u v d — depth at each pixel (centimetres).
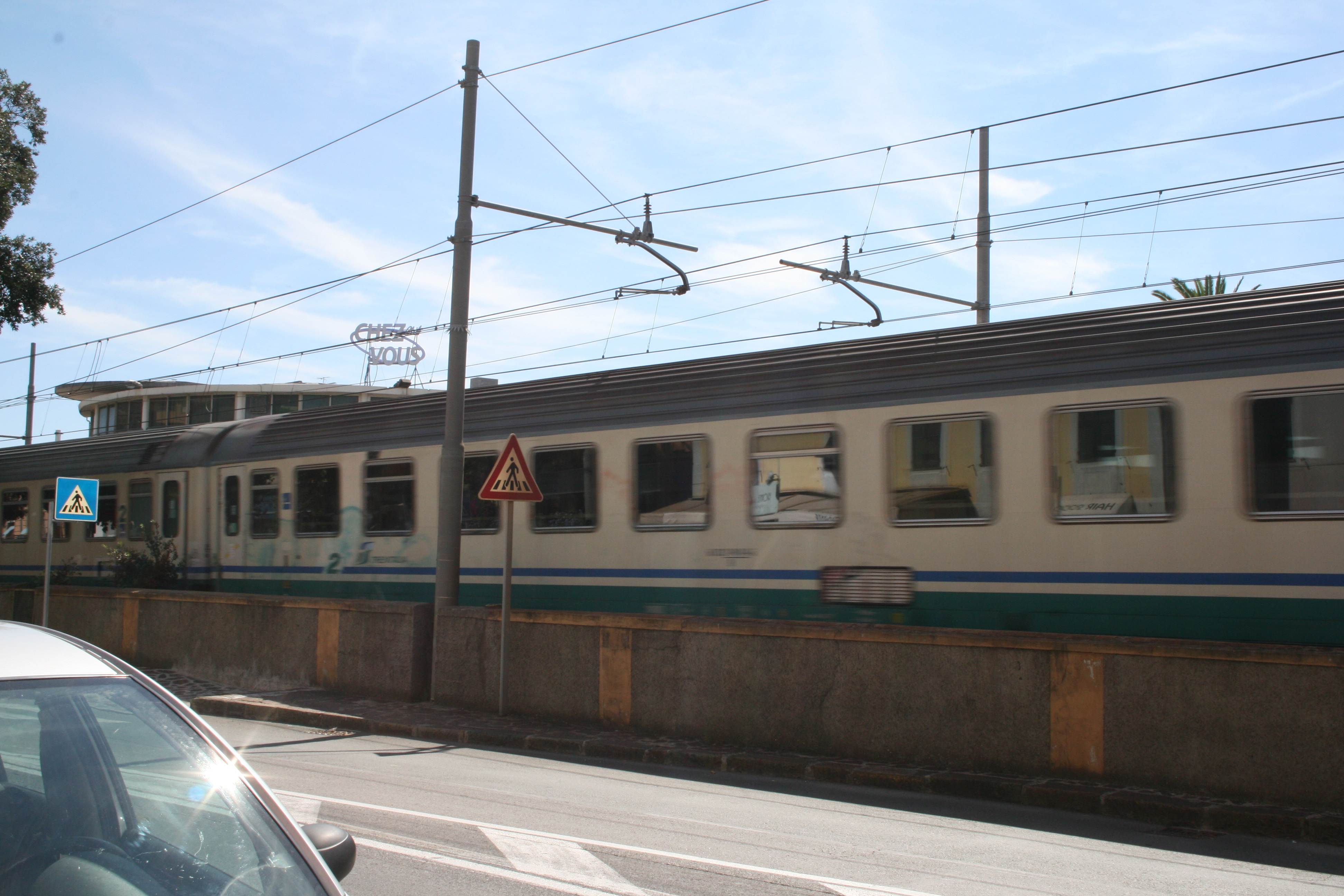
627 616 1092
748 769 941
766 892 562
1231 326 928
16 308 2197
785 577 1124
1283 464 891
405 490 1464
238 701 1285
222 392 5875
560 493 1309
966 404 1036
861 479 1087
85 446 2058
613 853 633
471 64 1302
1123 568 948
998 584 1005
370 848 637
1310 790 749
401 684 1275
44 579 2039
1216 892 579
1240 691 782
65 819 275
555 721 1138
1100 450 970
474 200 1291
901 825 732
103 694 303
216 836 276
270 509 1650
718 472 1181
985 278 1648
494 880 575
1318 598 868
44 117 2198
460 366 1274
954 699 902
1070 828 736
